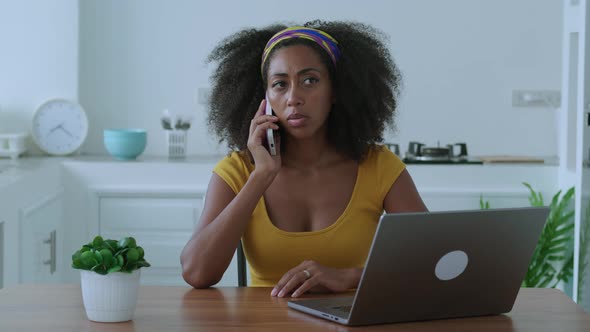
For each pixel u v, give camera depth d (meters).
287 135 1.95
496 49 3.98
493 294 1.51
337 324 1.44
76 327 1.41
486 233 1.43
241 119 2.05
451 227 1.39
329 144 1.99
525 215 1.45
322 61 1.88
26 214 3.04
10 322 1.43
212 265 1.76
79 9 3.89
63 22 3.86
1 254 2.79
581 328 1.45
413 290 1.43
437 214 1.37
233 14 3.98
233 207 1.80
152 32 3.98
